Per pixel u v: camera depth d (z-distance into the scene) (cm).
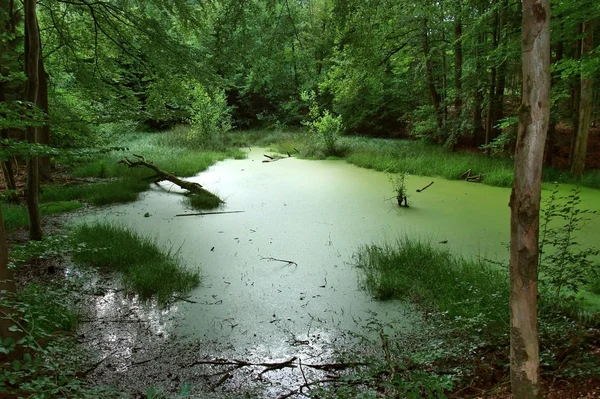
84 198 980
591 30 954
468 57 1491
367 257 612
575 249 604
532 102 188
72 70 1140
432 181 1156
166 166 1312
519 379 208
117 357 378
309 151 1684
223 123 2058
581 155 1098
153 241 694
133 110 1121
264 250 657
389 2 680
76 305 470
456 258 604
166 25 1039
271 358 379
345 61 1084
